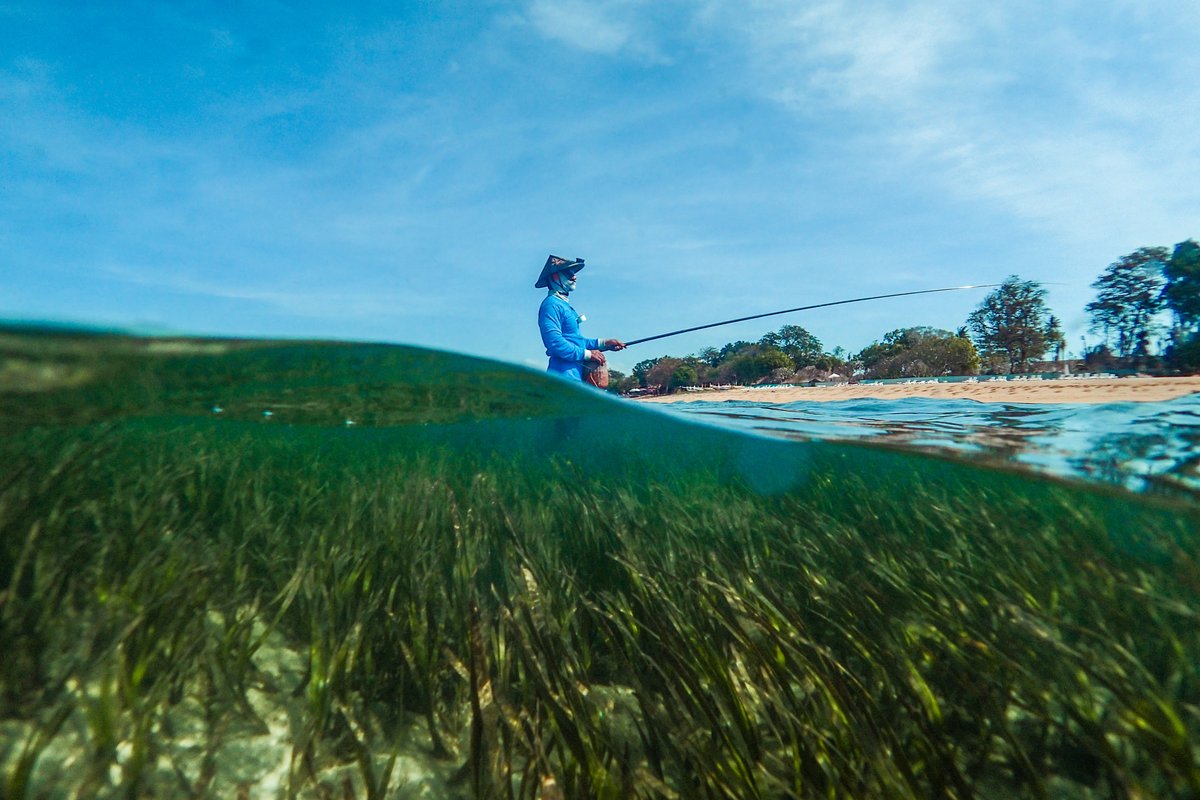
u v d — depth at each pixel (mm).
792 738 2355
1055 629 2809
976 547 4441
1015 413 6602
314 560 3854
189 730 2646
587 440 9398
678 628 3000
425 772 2543
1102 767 2346
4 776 2205
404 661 2984
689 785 2223
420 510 5027
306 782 2420
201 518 4996
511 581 3682
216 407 6273
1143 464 3715
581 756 2238
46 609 2988
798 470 8141
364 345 4418
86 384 4465
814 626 3527
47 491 3965
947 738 2395
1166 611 3025
